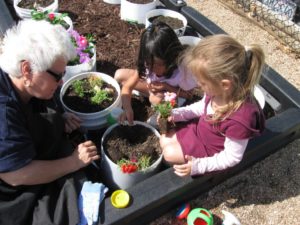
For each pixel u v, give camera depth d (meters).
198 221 2.08
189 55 1.92
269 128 2.44
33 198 1.83
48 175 1.86
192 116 2.36
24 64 1.62
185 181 2.10
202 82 1.90
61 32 1.72
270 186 2.41
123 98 2.55
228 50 1.80
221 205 2.28
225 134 1.98
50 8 3.40
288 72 3.34
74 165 1.95
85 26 3.44
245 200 2.32
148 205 1.97
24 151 1.73
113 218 1.88
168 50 2.15
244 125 1.87
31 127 1.88
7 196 1.85
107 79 2.69
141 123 2.41
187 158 2.10
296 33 3.68
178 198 2.21
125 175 2.11
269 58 3.48
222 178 2.40
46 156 2.05
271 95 2.85
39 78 1.68
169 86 2.46
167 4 3.67
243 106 1.90
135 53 3.19
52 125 2.06
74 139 2.49
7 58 1.64
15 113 1.71
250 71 1.85
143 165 2.15
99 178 2.34
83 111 2.49
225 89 1.86
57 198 1.90
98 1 3.83
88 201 1.88
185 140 2.21
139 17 3.50
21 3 3.52
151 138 2.37
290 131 2.53
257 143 2.33
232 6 4.07
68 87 2.60
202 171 2.06
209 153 2.15
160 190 2.04
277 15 3.85
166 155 2.23
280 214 2.26
